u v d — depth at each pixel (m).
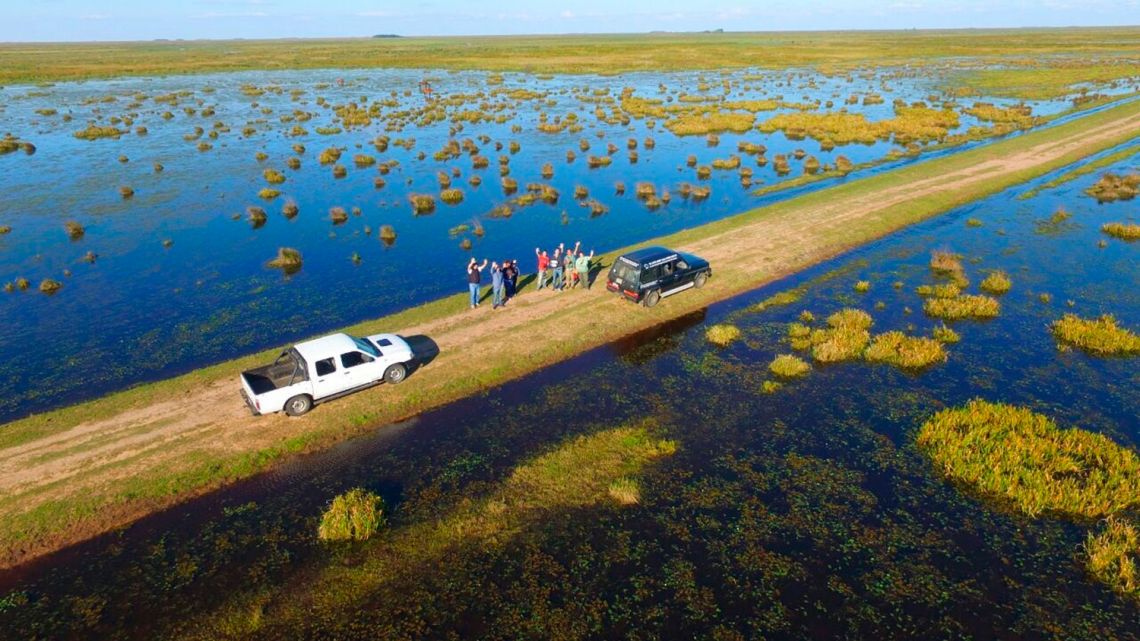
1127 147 55.25
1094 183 44.72
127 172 50.62
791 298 26.97
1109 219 36.81
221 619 11.99
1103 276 28.72
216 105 90.25
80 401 20.00
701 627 11.81
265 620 11.96
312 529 14.16
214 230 37.38
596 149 60.75
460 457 16.64
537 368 21.31
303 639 11.58
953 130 66.75
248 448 16.67
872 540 13.80
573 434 17.62
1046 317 24.78
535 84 118.44
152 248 34.31
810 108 83.44
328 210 41.47
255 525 14.28
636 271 24.81
